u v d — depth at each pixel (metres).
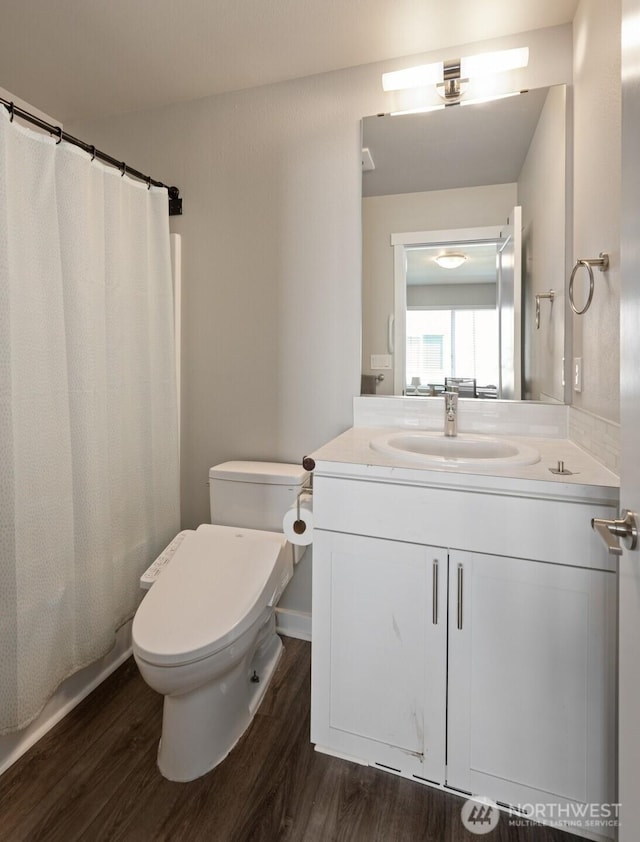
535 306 1.69
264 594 1.38
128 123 2.10
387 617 1.27
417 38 1.65
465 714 1.20
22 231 1.27
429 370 1.80
